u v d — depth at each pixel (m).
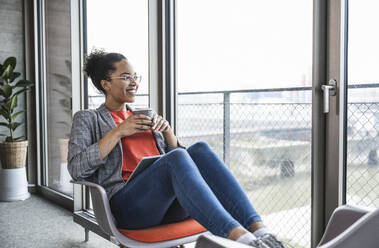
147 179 1.43
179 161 1.33
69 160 1.59
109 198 1.57
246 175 2.72
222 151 2.93
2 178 3.78
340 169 1.65
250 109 2.55
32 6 4.17
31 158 4.22
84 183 1.53
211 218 1.16
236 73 2.57
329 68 1.67
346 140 1.67
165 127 1.72
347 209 1.05
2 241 2.56
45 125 4.07
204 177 1.38
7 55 4.13
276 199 2.43
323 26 1.68
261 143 2.53
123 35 2.77
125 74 1.74
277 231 2.43
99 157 1.54
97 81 1.80
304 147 2.19
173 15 2.55
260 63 2.37
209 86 2.68
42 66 4.11
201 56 2.64
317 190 1.71
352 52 1.66
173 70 2.56
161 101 2.52
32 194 4.12
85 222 2.61
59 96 3.69
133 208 1.48
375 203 1.74
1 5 4.09
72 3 3.12
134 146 1.68
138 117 1.59
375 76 1.67
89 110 1.73
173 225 1.52
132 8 2.67
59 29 3.64
